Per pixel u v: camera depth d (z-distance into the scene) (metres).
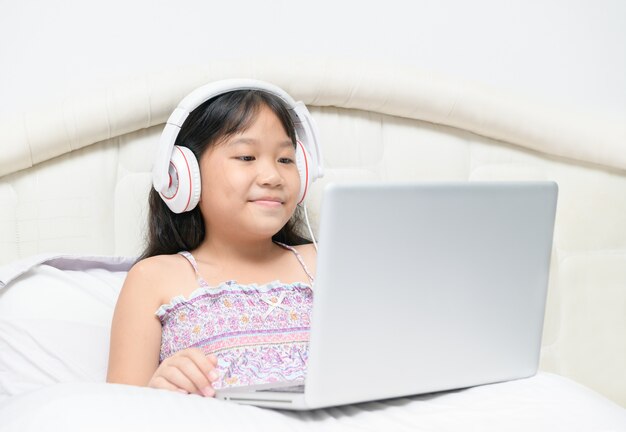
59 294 1.29
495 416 0.96
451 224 0.96
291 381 1.04
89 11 1.52
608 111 1.77
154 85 1.45
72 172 1.45
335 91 1.55
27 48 1.49
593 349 1.70
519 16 1.74
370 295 0.92
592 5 1.76
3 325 1.25
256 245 1.32
